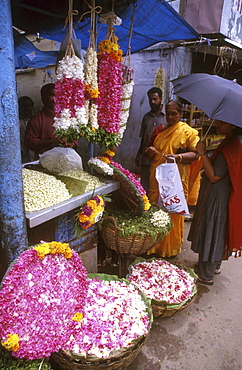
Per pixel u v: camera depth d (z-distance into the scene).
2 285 1.57
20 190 1.72
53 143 3.74
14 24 3.55
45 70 6.60
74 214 2.38
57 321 1.67
